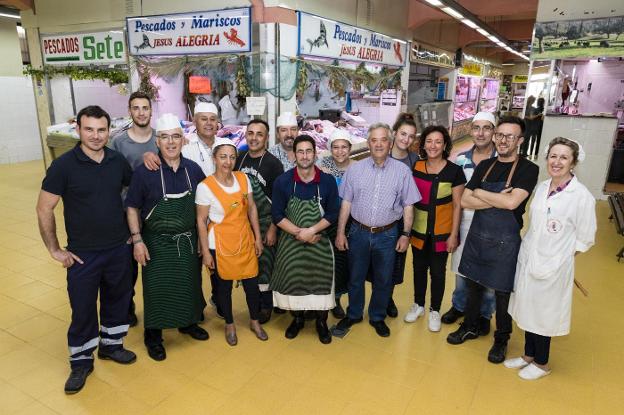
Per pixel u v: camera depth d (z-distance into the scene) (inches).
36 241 193.5
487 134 115.3
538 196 99.3
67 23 256.8
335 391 100.2
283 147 131.6
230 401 96.4
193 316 112.4
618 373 108.6
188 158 118.4
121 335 109.0
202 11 195.8
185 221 106.0
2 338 119.3
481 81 604.7
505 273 104.6
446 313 133.3
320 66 221.0
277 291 115.9
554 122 284.5
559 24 274.8
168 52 212.4
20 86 369.1
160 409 93.7
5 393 97.8
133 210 102.7
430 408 95.3
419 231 120.0
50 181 89.7
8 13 316.5
